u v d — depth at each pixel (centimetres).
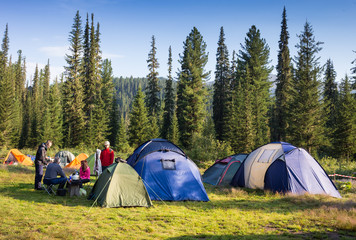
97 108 4525
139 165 939
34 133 5538
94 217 630
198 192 909
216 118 5238
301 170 1059
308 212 741
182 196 882
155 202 831
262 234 546
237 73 5059
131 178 801
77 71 4475
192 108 4416
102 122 4403
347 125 3766
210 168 1473
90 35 4809
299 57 3722
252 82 4809
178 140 4325
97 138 4338
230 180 1310
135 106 4562
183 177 927
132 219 632
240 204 855
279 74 4353
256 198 971
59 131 4500
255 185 1165
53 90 4775
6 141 4309
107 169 838
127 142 4400
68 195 870
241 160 1369
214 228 584
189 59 4666
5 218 582
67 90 4356
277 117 4359
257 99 4325
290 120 3662
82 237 494
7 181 1041
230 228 589
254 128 3912
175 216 673
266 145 1195
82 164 948
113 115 5478
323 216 680
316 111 3512
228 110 4588
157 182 894
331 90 5150
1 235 480
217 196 997
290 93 3741
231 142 3997
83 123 4247
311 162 1095
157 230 557
